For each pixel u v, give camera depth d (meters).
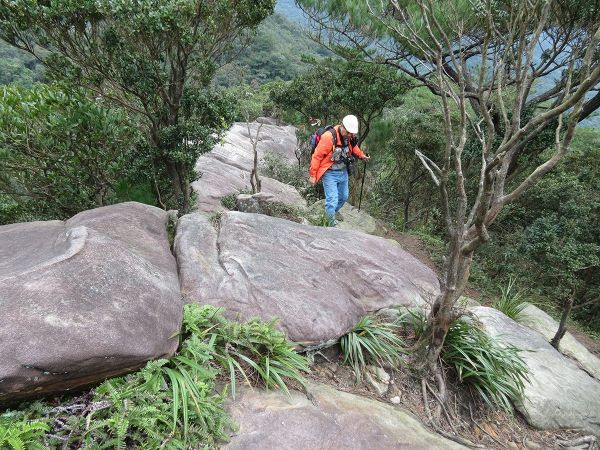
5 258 2.65
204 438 2.02
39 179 4.99
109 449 1.84
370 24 6.56
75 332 1.91
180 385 2.12
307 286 3.26
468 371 3.30
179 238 3.46
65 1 3.84
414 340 3.53
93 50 4.30
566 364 4.18
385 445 2.41
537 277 7.58
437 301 3.06
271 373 2.55
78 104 4.56
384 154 10.08
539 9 2.88
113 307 2.12
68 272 2.20
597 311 7.64
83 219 3.48
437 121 9.69
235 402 2.33
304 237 4.00
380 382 3.08
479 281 6.97
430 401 3.10
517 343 4.18
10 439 1.63
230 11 4.47
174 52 4.53
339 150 5.60
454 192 8.98
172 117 4.86
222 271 3.17
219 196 7.20
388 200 10.42
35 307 1.94
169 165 5.18
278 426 2.24
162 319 2.29
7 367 1.71
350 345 3.11
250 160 11.28
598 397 3.88
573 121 1.85
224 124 5.32
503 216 8.75
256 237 3.71
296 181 9.75
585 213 7.95
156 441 1.89
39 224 3.41
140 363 2.11
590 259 7.15
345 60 8.78
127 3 3.84
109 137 4.70
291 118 10.52
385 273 3.88
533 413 3.44
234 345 2.64
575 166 10.38
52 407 1.90
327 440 2.27
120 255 2.52
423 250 7.43
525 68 2.09
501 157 2.13
